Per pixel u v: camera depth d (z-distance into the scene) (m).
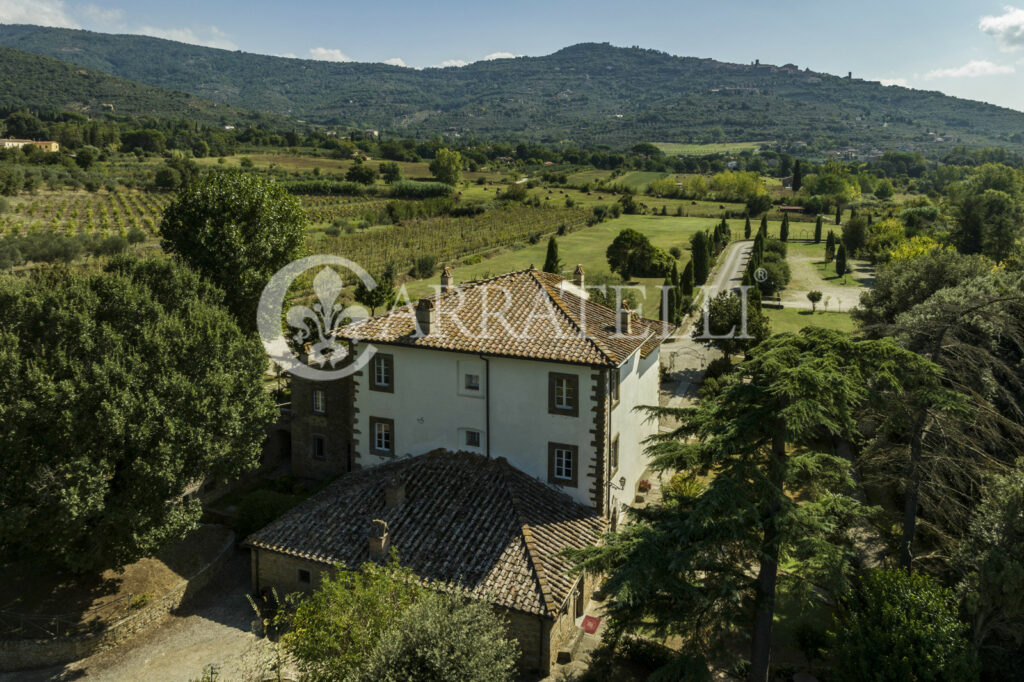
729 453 19.38
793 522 19.72
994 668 21.92
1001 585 20.80
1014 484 22.27
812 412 17.81
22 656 25.03
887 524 32.69
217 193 47.03
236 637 26.75
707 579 20.27
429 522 28.39
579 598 27.84
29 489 23.66
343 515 29.44
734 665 22.36
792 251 137.00
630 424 34.66
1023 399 29.56
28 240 96.44
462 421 32.38
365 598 20.39
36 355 25.67
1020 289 40.75
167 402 26.55
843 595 20.95
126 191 170.25
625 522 34.25
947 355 26.81
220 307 37.06
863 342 20.72
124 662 25.27
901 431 25.34
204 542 32.22
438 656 18.00
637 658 24.86
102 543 25.89
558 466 30.94
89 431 24.66
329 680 19.30
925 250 104.00
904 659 19.59
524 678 24.14
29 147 199.00
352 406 34.91
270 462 42.28
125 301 28.83
